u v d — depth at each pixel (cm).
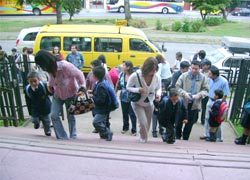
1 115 931
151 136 891
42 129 829
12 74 933
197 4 3738
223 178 403
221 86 862
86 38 1617
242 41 1753
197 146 685
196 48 2747
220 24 3891
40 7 4231
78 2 3578
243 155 522
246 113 762
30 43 2005
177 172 414
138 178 398
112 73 961
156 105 747
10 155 444
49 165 421
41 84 698
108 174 405
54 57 592
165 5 4762
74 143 566
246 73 995
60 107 647
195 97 789
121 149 510
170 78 1032
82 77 625
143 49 1633
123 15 4409
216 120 834
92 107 651
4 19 3950
